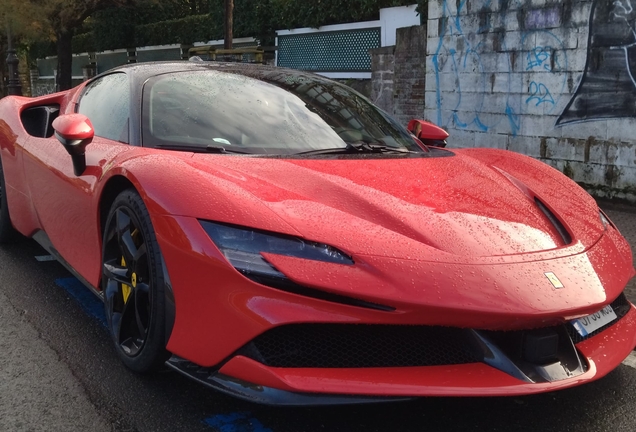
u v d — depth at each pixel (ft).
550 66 22.08
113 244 8.68
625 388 8.38
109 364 8.61
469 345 6.81
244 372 6.60
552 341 6.82
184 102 9.63
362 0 33.68
